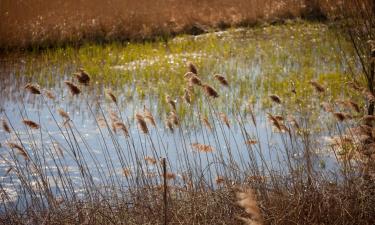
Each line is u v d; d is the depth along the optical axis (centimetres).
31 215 1609
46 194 1762
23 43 4509
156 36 4856
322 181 1705
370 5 2052
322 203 1602
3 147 2466
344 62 3616
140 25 4978
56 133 2681
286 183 1695
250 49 4362
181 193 1705
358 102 2861
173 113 1848
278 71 3703
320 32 4772
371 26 2030
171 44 4619
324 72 3631
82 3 5622
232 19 5291
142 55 4238
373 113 2059
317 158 2083
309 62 3941
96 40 4741
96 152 2419
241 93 3172
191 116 2780
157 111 2927
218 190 1641
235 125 2728
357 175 1745
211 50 4378
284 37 4756
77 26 4875
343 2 2194
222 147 2430
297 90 3175
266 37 4797
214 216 1520
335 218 1571
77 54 4291
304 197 1609
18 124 2809
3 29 4616
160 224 1495
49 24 4856
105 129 2725
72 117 2917
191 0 5925
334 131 2491
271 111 2894
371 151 1772
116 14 5203
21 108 3070
